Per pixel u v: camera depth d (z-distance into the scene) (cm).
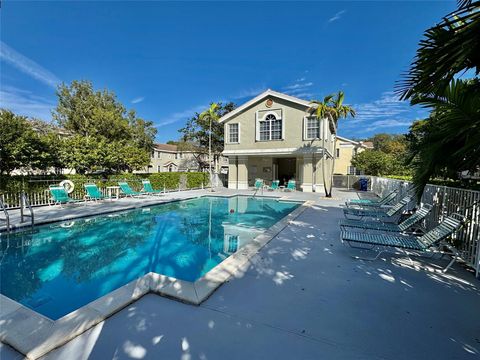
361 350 231
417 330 261
